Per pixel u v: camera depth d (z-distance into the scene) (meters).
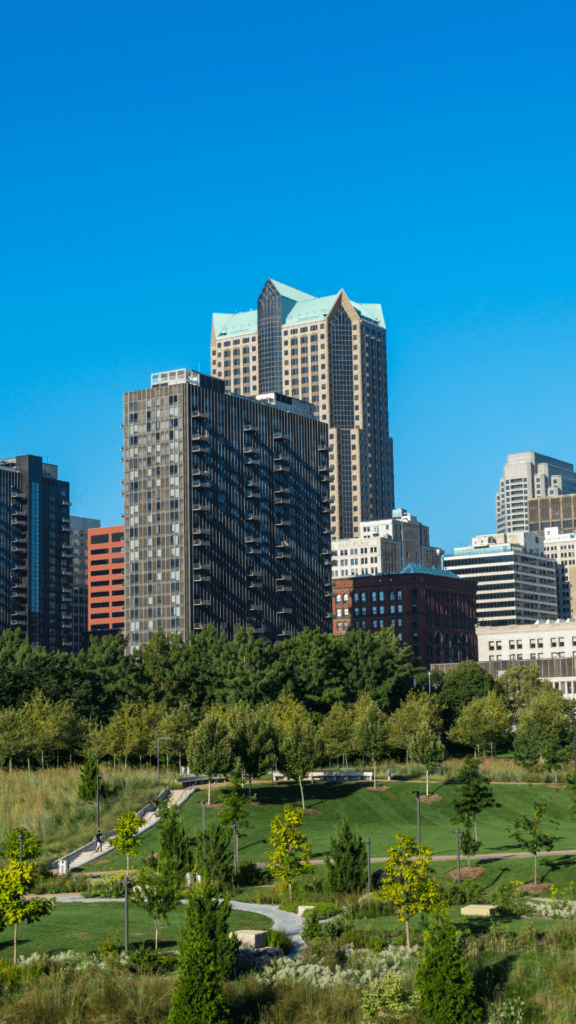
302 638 182.00
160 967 55.62
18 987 52.03
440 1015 47.91
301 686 175.12
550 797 125.50
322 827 112.44
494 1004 49.97
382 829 111.38
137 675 168.38
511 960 55.94
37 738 133.75
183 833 78.69
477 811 99.25
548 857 90.50
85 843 101.25
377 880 80.50
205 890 49.12
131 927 64.62
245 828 109.06
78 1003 49.47
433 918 66.00
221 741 118.94
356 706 159.00
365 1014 48.84
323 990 51.78
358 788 129.62
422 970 49.00
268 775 137.62
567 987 51.62
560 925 62.09
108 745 135.25
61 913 69.31
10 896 56.53
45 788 120.06
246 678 166.62
